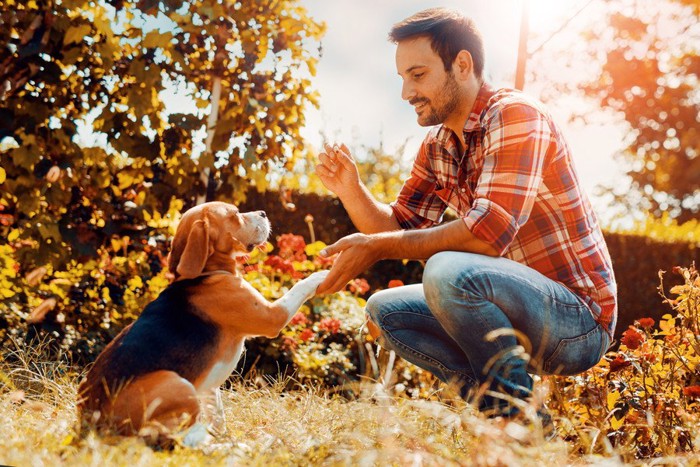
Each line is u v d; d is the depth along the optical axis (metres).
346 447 2.72
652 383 3.70
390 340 3.51
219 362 3.33
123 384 2.95
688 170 14.21
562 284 3.20
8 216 5.49
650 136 13.63
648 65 12.50
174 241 3.65
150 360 3.03
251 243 3.76
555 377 3.62
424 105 3.33
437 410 2.84
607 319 3.21
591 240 3.25
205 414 3.00
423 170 3.76
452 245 3.10
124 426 2.85
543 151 3.08
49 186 5.47
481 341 3.02
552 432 2.98
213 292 3.42
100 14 5.71
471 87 3.29
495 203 3.02
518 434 2.58
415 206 3.82
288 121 6.41
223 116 6.03
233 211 3.71
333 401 3.73
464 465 2.51
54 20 5.44
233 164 6.19
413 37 3.26
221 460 2.54
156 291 5.77
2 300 5.23
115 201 5.81
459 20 3.26
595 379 3.69
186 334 3.21
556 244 3.21
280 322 3.50
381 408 2.91
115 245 5.73
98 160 5.71
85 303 5.64
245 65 6.05
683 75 12.94
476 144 3.31
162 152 5.89
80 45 5.60
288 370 5.30
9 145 6.32
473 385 3.39
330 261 6.07
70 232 5.52
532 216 3.23
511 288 3.01
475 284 2.97
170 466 2.41
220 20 6.05
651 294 7.78
